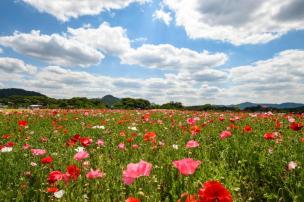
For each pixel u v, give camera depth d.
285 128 9.27
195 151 6.38
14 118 15.05
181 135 8.67
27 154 6.52
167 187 4.61
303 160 5.13
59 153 6.71
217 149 6.73
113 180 4.68
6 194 4.27
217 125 10.78
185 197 2.30
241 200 3.99
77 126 11.55
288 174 4.56
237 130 8.73
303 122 10.99
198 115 16.44
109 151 7.19
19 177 5.17
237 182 4.61
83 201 4.03
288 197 4.20
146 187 4.28
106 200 4.07
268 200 4.16
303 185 4.11
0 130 10.95
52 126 11.96
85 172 5.13
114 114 18.12
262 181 4.88
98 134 9.51
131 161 5.85
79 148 6.34
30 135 9.46
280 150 5.98
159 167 5.23
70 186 4.33
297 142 6.57
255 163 5.46
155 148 6.75
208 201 2.07
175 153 6.20
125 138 8.53
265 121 11.66
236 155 5.95
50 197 4.11
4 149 6.25
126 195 4.37
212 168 4.81
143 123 11.91
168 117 15.06
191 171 2.77
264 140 7.11
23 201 4.21
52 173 4.05
